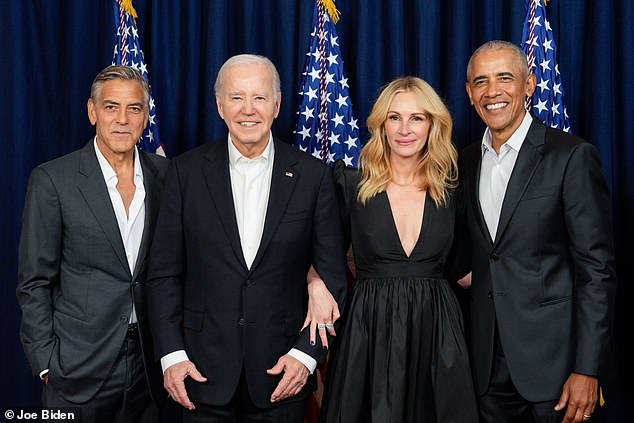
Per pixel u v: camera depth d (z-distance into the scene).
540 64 2.81
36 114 3.05
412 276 2.28
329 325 2.21
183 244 2.25
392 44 2.96
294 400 2.21
